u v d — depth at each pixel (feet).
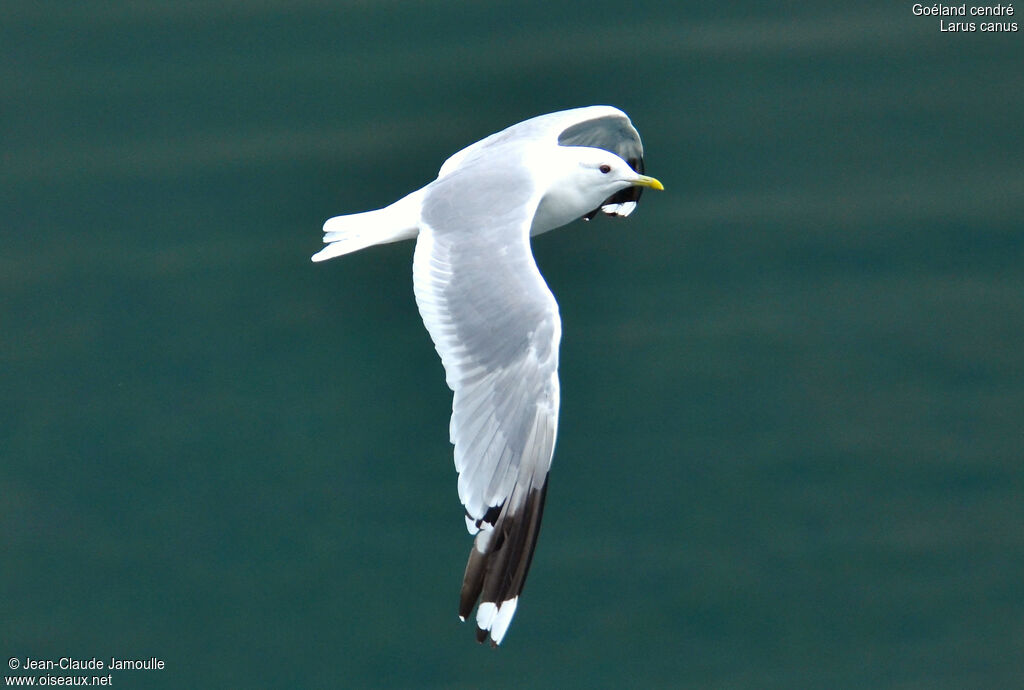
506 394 38.83
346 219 45.42
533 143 47.83
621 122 53.21
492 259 41.06
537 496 38.55
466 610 38.19
